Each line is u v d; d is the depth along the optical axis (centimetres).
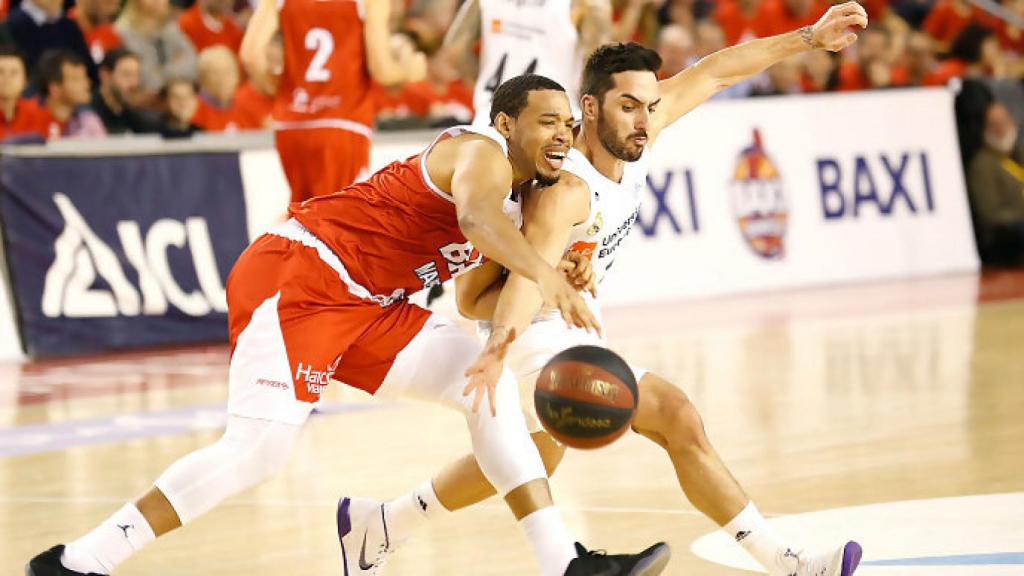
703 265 2522
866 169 2739
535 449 764
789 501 1032
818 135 2686
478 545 954
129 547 767
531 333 846
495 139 770
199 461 772
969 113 2895
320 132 1691
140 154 2108
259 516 1062
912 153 2808
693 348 1916
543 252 778
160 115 2147
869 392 1520
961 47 3078
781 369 1708
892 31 2991
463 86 2448
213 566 921
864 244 2720
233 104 2270
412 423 1466
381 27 1669
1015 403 1416
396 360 796
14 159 2027
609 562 719
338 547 960
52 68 2083
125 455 1324
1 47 2095
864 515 972
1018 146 2905
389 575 887
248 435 776
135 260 2086
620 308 2403
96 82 2208
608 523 994
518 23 1588
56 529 1038
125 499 1137
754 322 2172
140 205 2095
